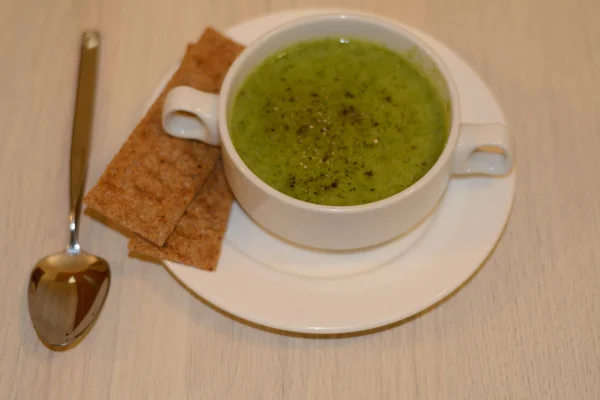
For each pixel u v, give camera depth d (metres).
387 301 0.42
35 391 0.43
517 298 0.46
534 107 0.52
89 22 0.54
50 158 0.50
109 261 0.46
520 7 0.55
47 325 0.44
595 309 0.45
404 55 0.48
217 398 0.43
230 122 0.45
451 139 0.42
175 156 0.45
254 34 0.50
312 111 0.47
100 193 0.43
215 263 0.43
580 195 0.49
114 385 0.43
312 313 0.41
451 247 0.43
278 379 0.44
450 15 0.55
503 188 0.45
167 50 0.53
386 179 0.45
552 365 0.44
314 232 0.42
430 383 0.43
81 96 0.51
